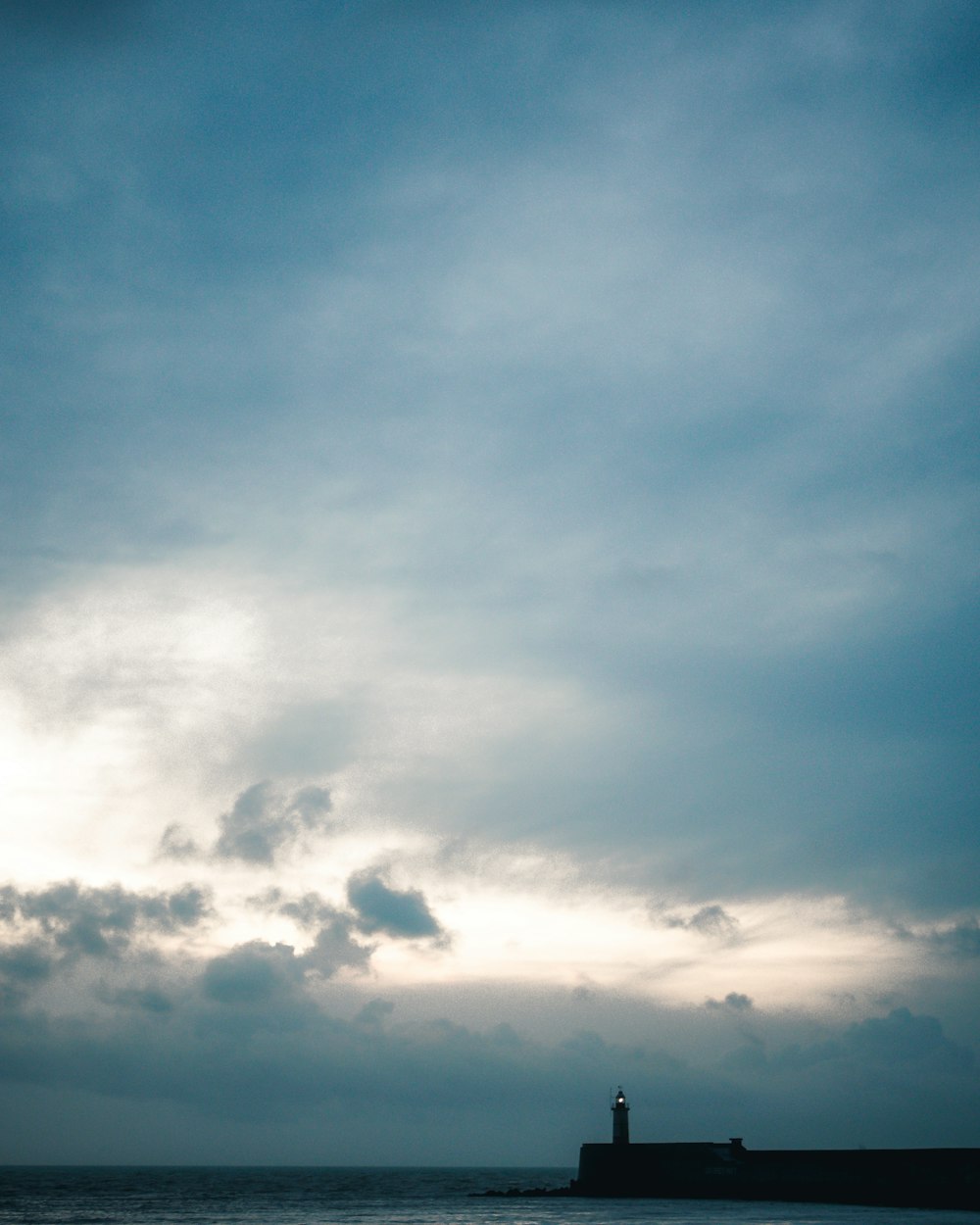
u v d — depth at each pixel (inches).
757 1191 4116.6
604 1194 4571.9
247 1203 5009.8
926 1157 3710.6
